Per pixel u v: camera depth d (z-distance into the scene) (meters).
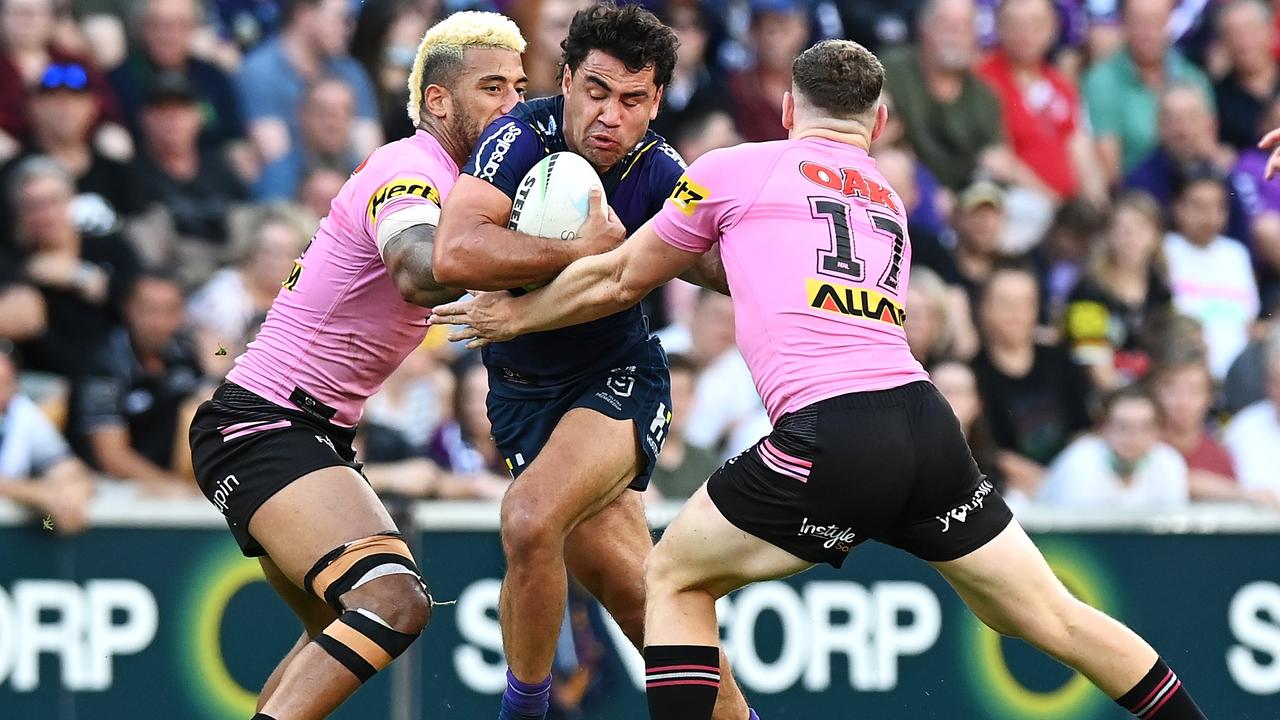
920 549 14.18
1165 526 25.38
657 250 14.09
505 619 15.28
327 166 27.20
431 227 14.39
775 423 13.95
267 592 22.98
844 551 13.98
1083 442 27.02
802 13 29.69
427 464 24.08
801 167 14.20
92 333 24.06
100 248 24.52
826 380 13.68
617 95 14.66
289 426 15.02
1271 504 26.98
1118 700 14.14
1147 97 30.95
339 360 15.20
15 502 22.14
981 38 30.55
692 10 29.12
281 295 15.50
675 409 25.34
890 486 13.59
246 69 27.17
